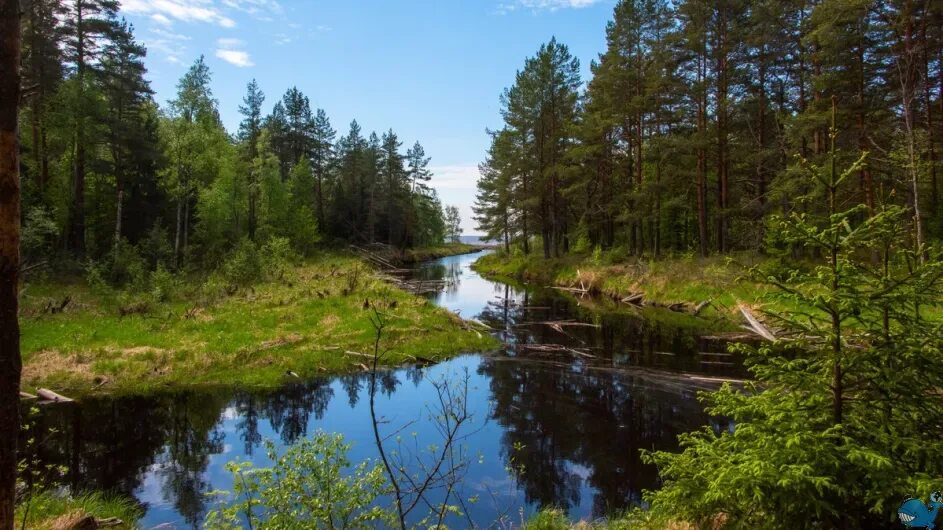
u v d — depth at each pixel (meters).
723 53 28.62
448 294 34.66
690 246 36.56
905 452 4.15
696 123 34.31
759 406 4.81
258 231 44.94
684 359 16.75
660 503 5.43
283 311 21.14
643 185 33.56
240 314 20.48
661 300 27.59
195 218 39.12
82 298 22.38
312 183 59.91
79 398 12.91
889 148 23.80
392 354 16.98
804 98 27.52
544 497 8.30
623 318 24.41
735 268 26.11
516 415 12.09
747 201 32.53
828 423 4.57
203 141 34.19
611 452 10.05
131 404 12.66
